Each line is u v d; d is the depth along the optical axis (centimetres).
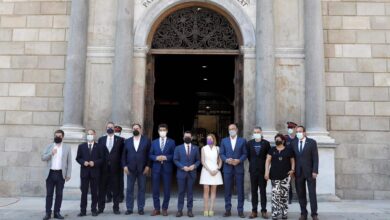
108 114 1280
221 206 1108
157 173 966
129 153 970
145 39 1306
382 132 1272
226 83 2320
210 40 1349
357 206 1102
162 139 986
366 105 1284
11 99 1316
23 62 1332
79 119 1250
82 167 947
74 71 1258
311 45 1259
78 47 1272
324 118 1238
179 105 2628
